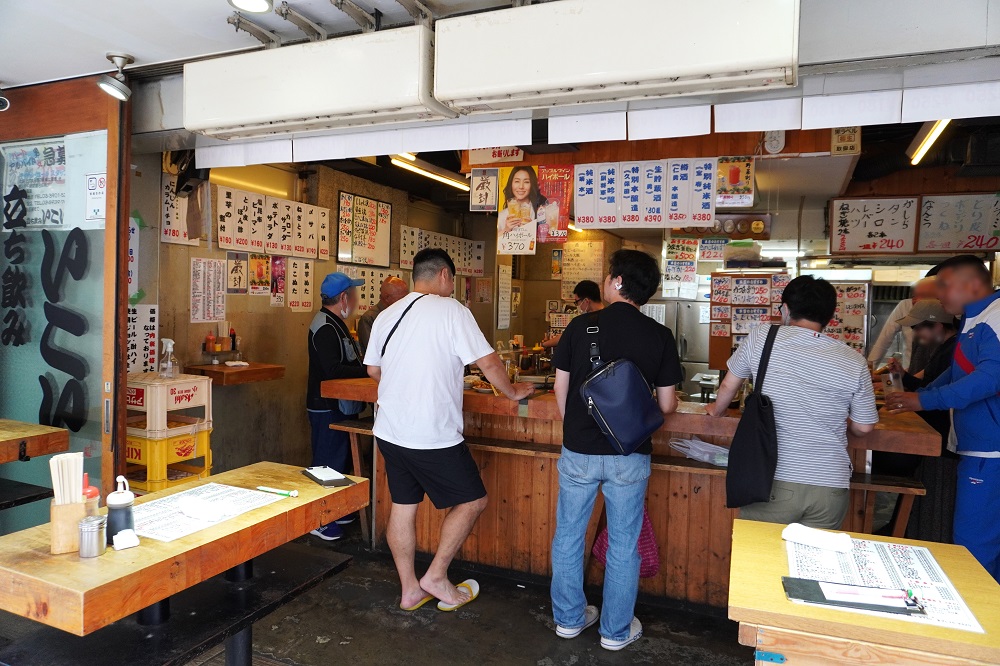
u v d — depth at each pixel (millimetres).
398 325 3285
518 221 5043
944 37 2199
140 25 2809
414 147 3258
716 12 2109
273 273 5766
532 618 3412
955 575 1701
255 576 2219
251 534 1923
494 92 2391
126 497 1794
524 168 5020
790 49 2043
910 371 5152
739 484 2611
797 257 7344
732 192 4523
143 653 1726
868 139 6168
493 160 5082
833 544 1862
